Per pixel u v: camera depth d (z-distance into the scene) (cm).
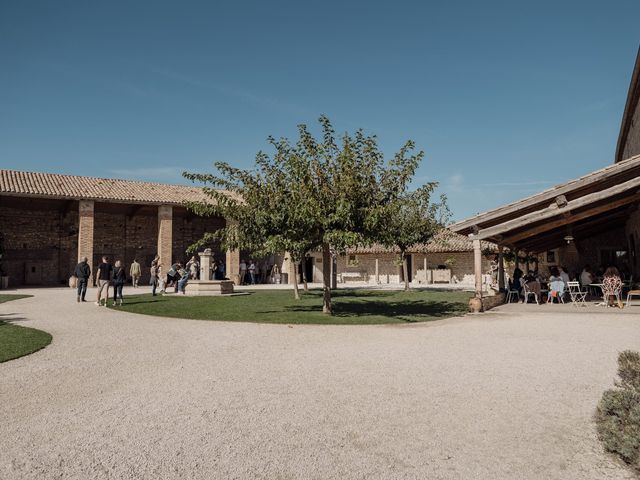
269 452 337
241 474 303
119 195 2684
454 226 1398
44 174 2753
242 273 3077
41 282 2894
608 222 2111
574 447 345
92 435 370
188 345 781
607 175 1259
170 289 2425
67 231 2997
